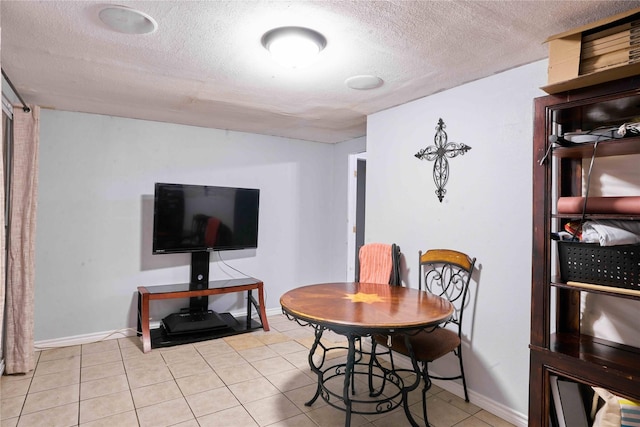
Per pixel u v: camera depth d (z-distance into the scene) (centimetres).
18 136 273
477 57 214
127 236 367
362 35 189
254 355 323
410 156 298
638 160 183
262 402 244
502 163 235
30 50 210
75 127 343
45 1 161
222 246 395
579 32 159
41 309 330
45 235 332
